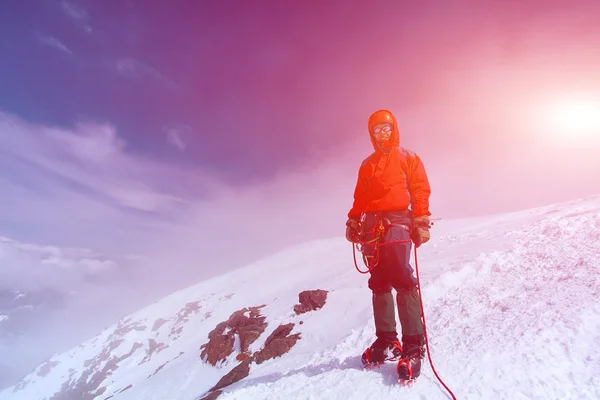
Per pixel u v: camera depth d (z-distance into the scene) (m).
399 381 2.83
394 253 3.07
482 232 23.44
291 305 26.14
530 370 2.63
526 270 6.61
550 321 3.38
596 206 14.58
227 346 23.64
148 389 25.83
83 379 66.31
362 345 5.41
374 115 3.32
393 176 3.13
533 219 21.38
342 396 2.87
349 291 20.05
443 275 8.00
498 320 3.96
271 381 3.74
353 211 3.44
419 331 3.00
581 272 4.93
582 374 2.46
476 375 2.76
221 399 3.46
